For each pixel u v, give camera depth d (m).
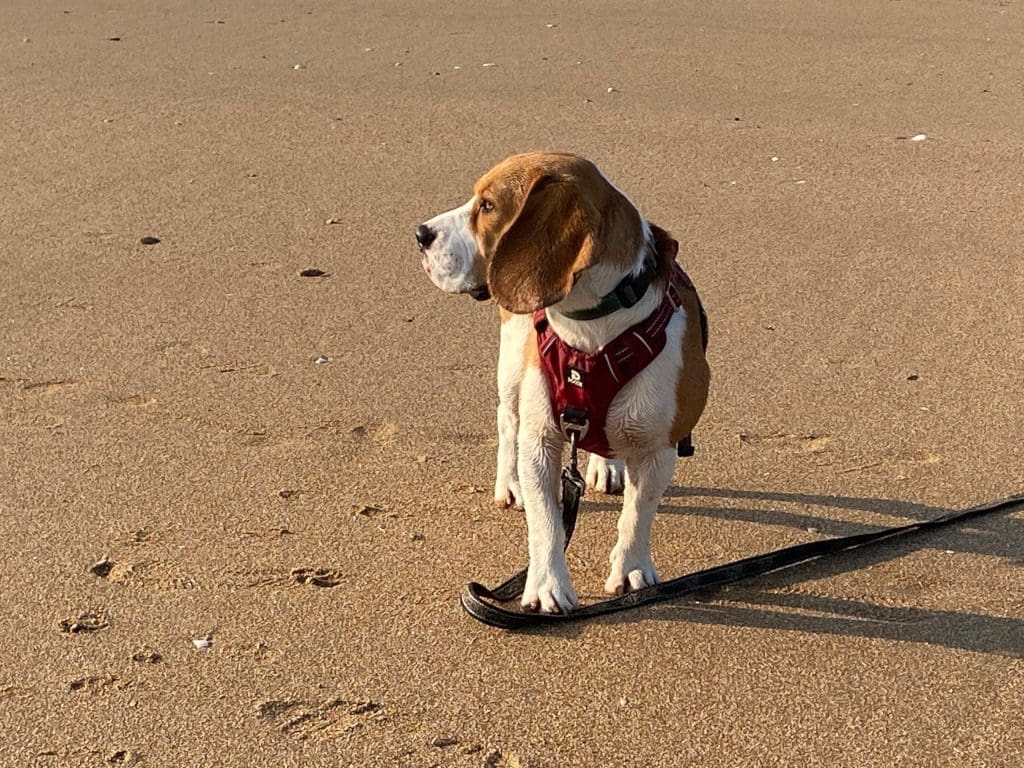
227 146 3.65
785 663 1.96
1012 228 3.09
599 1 5.42
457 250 2.00
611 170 3.43
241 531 2.18
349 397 2.49
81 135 3.75
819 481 2.29
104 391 2.50
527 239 1.89
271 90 4.19
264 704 1.90
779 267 2.93
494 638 2.00
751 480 2.30
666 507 2.25
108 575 2.09
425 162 3.50
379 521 2.21
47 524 2.18
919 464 2.33
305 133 3.76
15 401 2.47
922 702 1.90
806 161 3.50
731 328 2.69
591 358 1.94
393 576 2.10
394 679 1.94
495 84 4.23
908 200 3.24
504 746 1.85
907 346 2.63
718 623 2.02
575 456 2.04
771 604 2.05
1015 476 2.29
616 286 1.91
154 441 2.38
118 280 2.88
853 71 4.36
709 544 2.18
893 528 2.16
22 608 2.03
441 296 2.82
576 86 4.20
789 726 1.87
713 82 4.25
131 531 2.17
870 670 1.95
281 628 2.01
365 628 2.01
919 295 2.81
